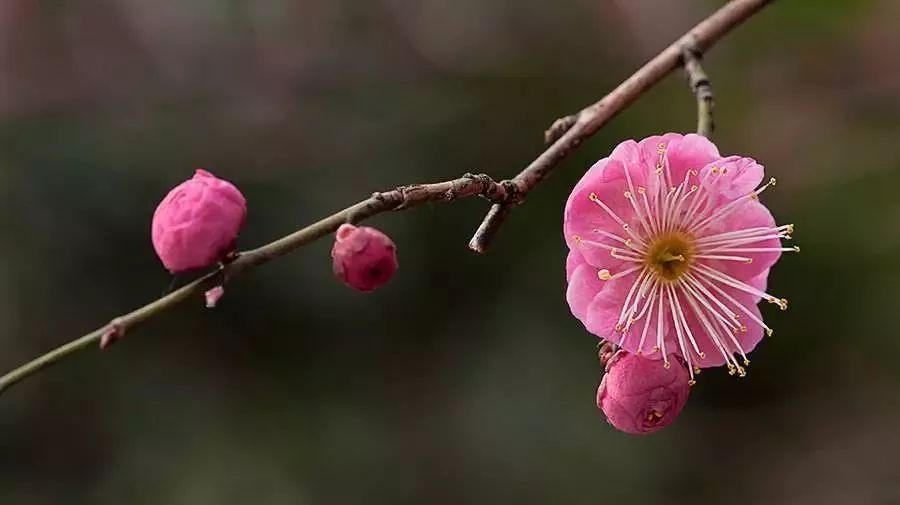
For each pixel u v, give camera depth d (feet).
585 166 2.66
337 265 1.68
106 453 2.51
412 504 2.53
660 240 1.74
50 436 2.51
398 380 2.66
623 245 1.73
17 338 2.50
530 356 2.64
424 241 2.67
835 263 2.68
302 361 2.63
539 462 2.58
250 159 2.74
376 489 2.52
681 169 1.74
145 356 2.57
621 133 2.65
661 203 1.74
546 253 2.67
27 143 2.57
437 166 2.70
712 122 1.79
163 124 2.75
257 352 2.62
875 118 2.75
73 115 2.70
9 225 2.51
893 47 2.75
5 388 1.67
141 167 2.64
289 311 2.63
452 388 2.65
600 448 2.61
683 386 1.72
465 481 2.57
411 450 2.58
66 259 2.54
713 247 1.74
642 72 1.81
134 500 2.45
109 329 1.67
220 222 1.68
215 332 2.61
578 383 2.62
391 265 1.68
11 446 2.48
